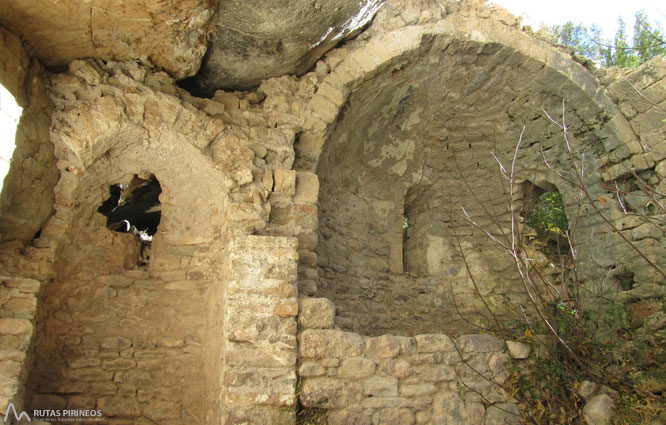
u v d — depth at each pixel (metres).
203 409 4.46
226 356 3.91
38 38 4.03
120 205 6.20
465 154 6.93
